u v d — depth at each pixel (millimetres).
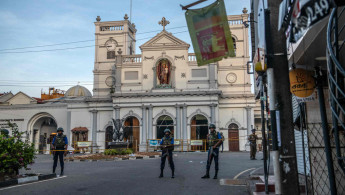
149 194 7145
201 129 32312
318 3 2938
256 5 9453
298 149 8422
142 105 33062
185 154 25266
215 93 32125
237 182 8758
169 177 9977
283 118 3988
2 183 8242
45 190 7633
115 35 36812
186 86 33219
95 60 36594
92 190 7629
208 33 6301
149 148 32000
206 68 33438
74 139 35156
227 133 33438
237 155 22812
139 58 34812
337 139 3381
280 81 4062
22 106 38000
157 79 33875
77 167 13977
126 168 12945
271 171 10133
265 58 4105
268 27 4145
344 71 2830
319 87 4129
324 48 5668
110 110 35250
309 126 6199
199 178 9688
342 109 3014
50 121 41719
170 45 33969
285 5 3754
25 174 10070
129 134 33125
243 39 34844
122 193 7250
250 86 34062
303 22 3193
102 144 34656
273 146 3980
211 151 9711
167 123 32875
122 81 34281
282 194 3867
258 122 38938
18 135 9844
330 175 3645
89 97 35781
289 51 6086
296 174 3902
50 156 28250
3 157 8703
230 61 34688
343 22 4707
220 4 6215
